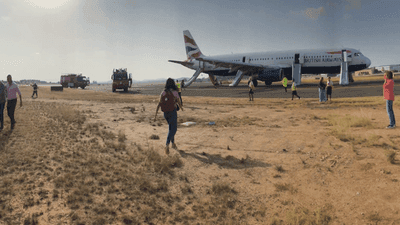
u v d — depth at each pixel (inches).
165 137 277.0
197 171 169.9
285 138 251.9
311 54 1450.5
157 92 1534.2
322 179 146.3
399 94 700.0
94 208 116.7
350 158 176.1
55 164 177.5
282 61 1524.4
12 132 289.0
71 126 335.6
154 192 136.5
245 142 245.0
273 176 156.4
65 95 1267.2
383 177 139.2
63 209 115.4
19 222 103.5
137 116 455.5
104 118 429.4
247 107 569.6
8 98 307.9
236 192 136.8
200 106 615.8
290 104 596.4
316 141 231.3
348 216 105.7
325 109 474.3
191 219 110.1
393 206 109.1
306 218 105.2
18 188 136.3
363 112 389.1
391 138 219.9
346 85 1333.7
